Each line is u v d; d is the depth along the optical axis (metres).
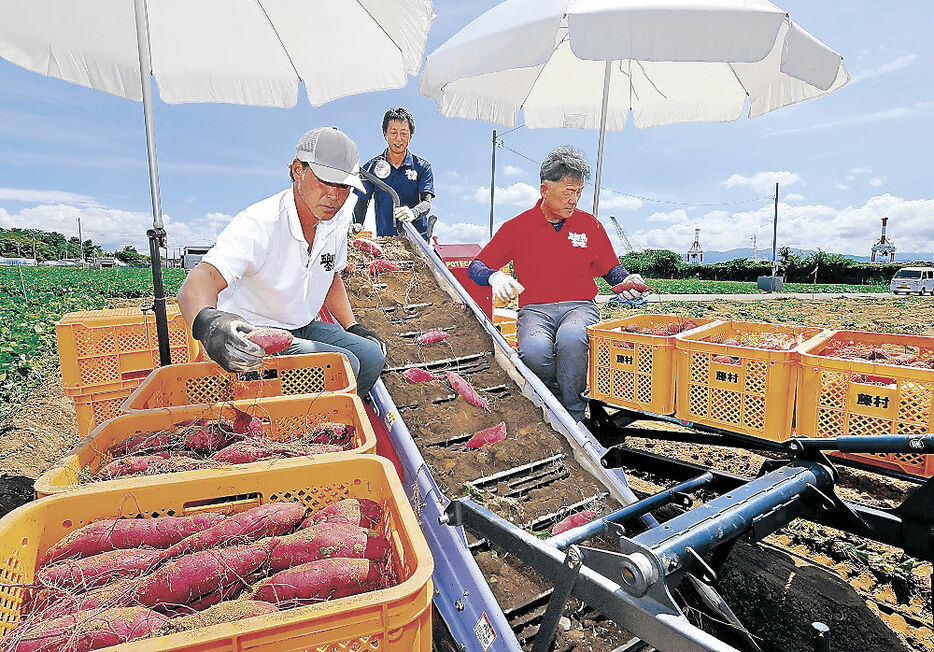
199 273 2.20
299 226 2.57
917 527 1.87
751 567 2.58
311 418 2.19
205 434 1.97
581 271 4.21
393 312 3.93
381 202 5.70
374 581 1.35
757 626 2.27
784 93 5.21
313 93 4.79
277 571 1.40
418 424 2.88
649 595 1.29
